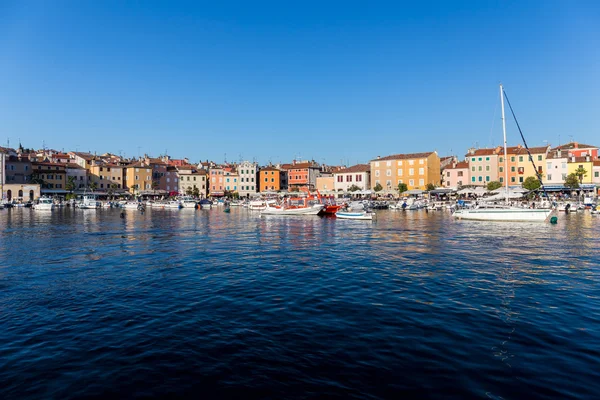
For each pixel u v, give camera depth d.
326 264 21.72
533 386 8.23
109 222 54.38
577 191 89.94
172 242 31.91
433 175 113.06
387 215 68.19
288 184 150.62
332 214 68.00
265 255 25.03
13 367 9.20
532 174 100.00
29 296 15.12
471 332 11.16
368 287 16.39
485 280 17.53
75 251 26.84
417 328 11.52
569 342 10.41
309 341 10.61
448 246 28.66
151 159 153.00
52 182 122.06
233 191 151.25
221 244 30.59
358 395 7.95
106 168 135.50
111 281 17.66
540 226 43.91
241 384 8.38
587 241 30.58
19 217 65.69
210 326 11.78
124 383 8.46
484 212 52.44
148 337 10.92
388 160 115.62
